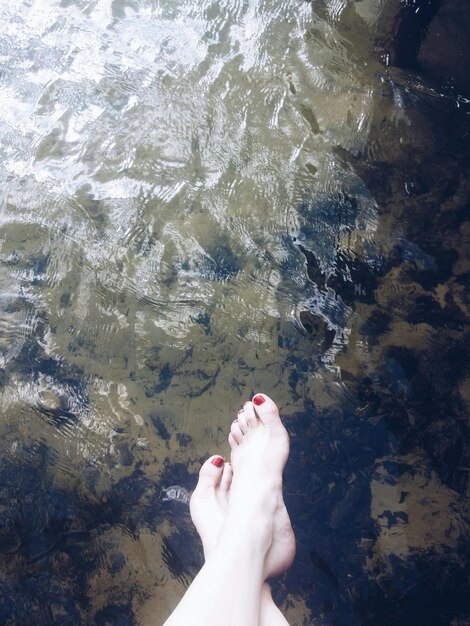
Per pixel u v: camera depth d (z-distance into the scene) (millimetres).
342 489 1579
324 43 2295
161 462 1624
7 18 2336
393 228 1951
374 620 1420
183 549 1519
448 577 1465
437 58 2303
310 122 2127
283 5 2369
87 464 1611
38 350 1764
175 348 1754
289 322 1792
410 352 1755
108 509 1560
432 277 1874
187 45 2281
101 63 2246
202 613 1281
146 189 1996
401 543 1505
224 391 1709
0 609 1446
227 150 2064
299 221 1945
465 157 2104
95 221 1945
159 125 2109
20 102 2168
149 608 1447
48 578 1478
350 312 1812
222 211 1954
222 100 2162
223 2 2367
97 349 1761
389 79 2238
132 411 1680
